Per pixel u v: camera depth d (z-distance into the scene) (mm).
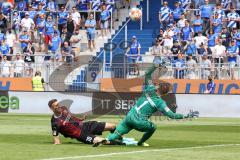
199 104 43156
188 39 50375
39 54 51344
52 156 17484
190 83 45875
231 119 39906
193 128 30469
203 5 52562
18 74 49469
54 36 53531
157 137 24859
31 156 17500
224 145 21297
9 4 57188
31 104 45281
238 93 44688
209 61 46125
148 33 55062
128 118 20453
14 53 54469
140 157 17234
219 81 45594
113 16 56594
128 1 56812
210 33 51219
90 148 19688
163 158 17062
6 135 25281
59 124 20891
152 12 56594
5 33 56375
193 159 16906
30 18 55594
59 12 55188
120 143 20781
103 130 21094
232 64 45688
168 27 51750
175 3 53812
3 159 16828
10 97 45719
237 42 50219
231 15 51594
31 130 28188
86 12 56656
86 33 54531
